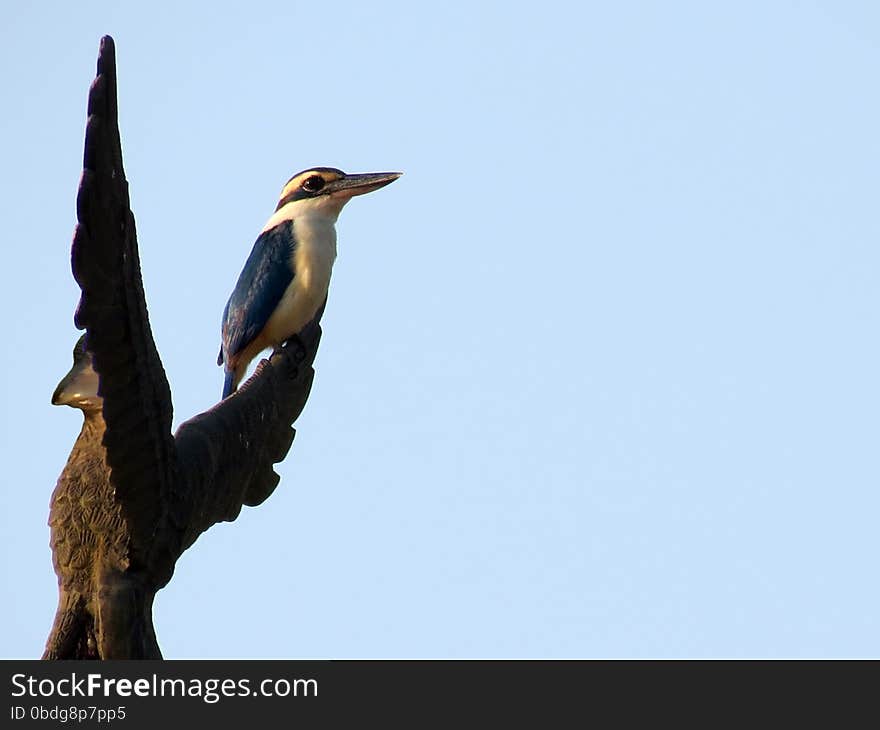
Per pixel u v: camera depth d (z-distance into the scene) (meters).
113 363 8.65
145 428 9.14
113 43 7.82
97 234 8.00
